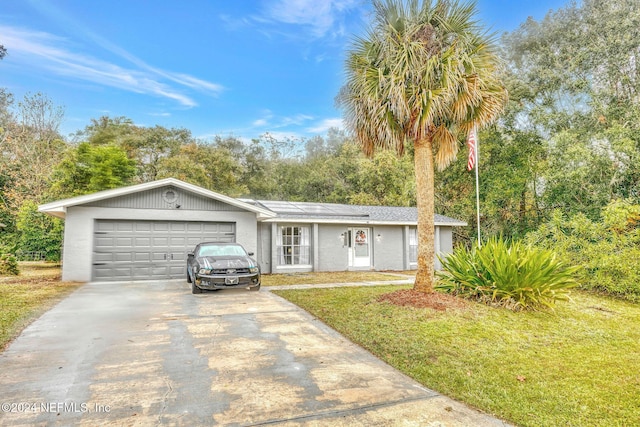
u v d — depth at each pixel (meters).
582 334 6.14
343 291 9.57
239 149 37.31
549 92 19.88
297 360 4.65
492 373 4.41
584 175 16.58
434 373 4.36
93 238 10.96
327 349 5.12
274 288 10.20
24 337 5.37
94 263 10.95
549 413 3.46
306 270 15.95
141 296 8.71
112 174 18.77
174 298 8.52
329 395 3.67
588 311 7.84
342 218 16.03
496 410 3.49
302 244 16.05
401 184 28.47
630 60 17.42
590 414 3.45
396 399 3.64
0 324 5.87
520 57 20.55
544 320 6.78
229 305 7.78
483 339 5.59
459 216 23.53
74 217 10.82
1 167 19.94
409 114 7.09
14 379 3.90
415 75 6.98
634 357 5.11
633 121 16.55
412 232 18.44
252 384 3.88
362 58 7.73
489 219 22.45
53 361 4.44
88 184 18.48
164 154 31.03
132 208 11.36
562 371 4.53
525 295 7.42
